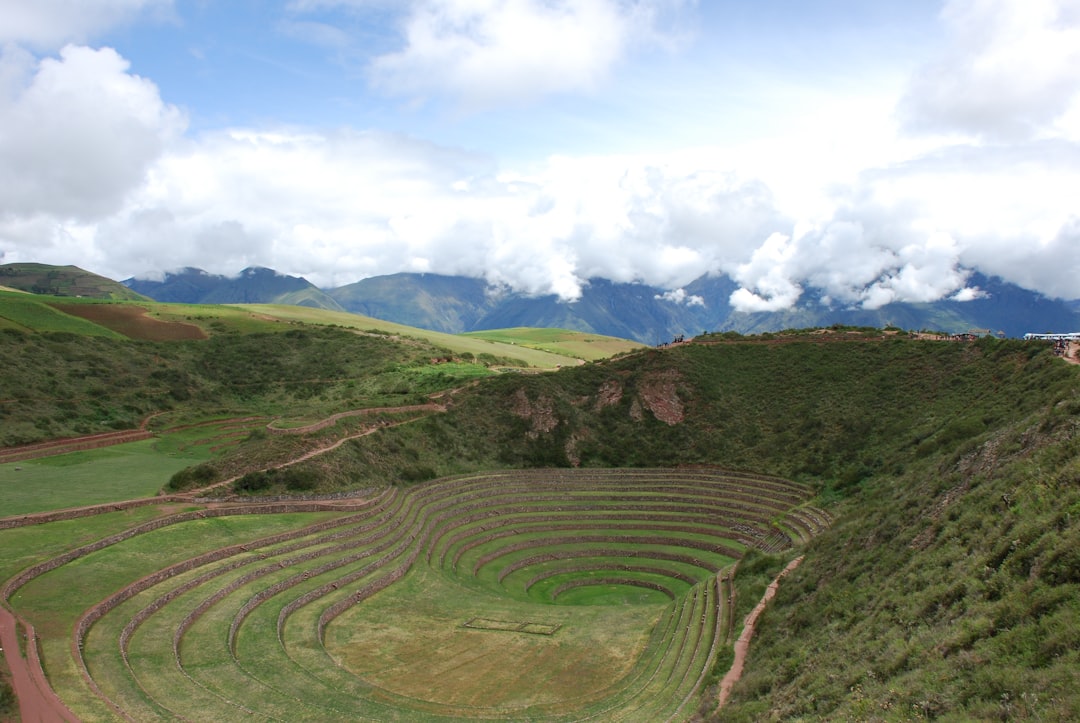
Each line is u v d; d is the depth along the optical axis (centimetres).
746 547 6925
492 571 6525
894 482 5609
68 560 4625
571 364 17000
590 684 4156
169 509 5778
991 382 7600
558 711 3728
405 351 14588
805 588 4222
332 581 5250
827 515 6600
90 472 7256
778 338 11188
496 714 3678
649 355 11194
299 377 13112
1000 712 1817
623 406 10275
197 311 15975
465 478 8375
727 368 10706
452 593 5622
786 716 2561
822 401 9256
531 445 9438
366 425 8538
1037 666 1939
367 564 5659
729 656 3831
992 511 3112
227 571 4978
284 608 4678
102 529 5147
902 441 7506
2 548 4644
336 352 14325
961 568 2842
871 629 2911
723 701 3281
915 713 2028
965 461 4206
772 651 3494
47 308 13300
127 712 3100
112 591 4253
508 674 4272
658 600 6181
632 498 8269
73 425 9194
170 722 3086
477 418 9662
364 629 4797
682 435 9631
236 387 12481
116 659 3572
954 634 2355
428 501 7562
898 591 3083
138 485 6644
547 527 7619
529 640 4816
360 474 7344
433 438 8900
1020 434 3816
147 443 9281
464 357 14725
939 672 2189
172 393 11375
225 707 3350
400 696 3850
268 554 5366
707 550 7112
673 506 8031
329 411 8912
